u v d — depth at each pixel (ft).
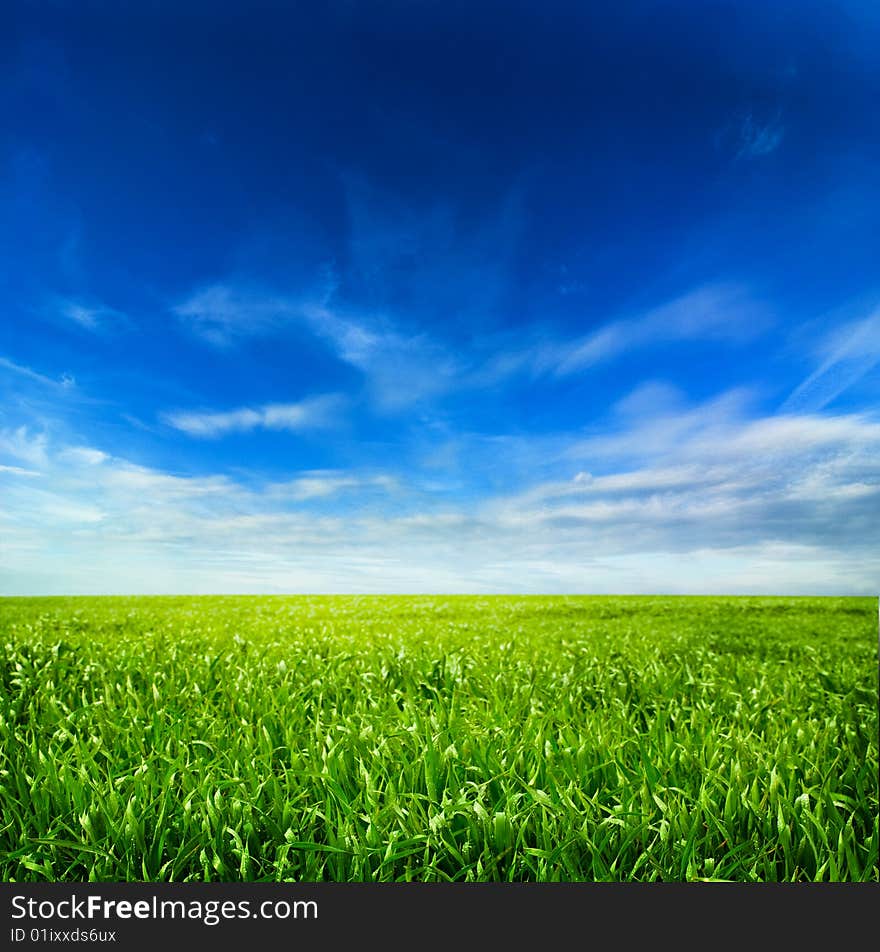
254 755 13.44
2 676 21.01
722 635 34.12
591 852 10.36
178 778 12.56
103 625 35.83
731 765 12.62
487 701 18.16
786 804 11.35
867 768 13.52
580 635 33.76
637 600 63.98
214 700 18.67
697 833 10.94
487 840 10.58
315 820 11.45
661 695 19.95
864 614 47.26
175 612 45.83
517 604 57.98
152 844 10.77
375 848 10.37
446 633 33.88
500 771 12.27
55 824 11.11
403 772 12.28
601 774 12.84
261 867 10.46
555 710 16.97
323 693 19.72
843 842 10.65
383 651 26.05
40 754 12.85
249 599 65.46
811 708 18.16
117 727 14.82
